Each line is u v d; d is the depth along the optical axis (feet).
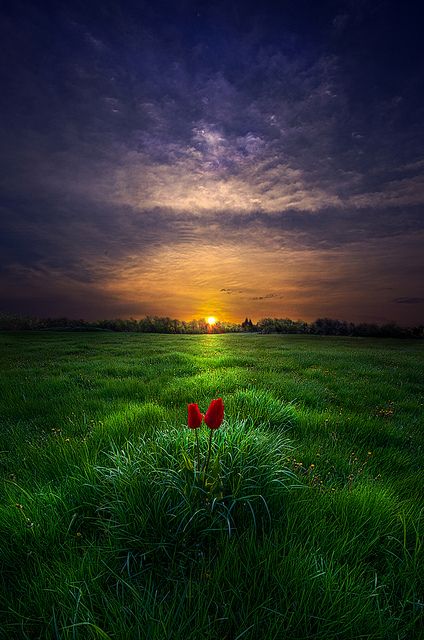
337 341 119.85
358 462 13.48
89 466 10.71
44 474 11.57
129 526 8.00
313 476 11.31
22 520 8.45
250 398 20.90
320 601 6.31
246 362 45.50
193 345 82.48
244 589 6.59
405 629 5.98
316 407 22.56
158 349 68.23
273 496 9.18
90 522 8.92
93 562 7.27
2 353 59.82
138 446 11.75
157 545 7.55
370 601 6.33
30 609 6.35
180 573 7.16
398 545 8.28
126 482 9.12
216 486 8.58
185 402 22.86
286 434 16.67
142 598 6.14
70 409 20.89
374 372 39.40
